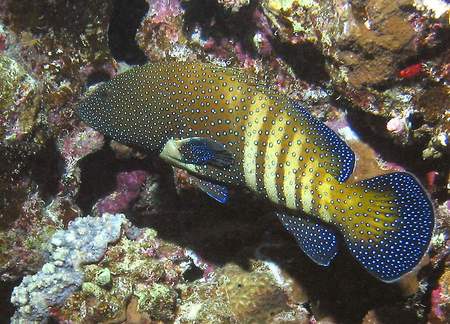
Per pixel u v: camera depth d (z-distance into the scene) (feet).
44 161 2.73
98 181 3.19
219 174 2.41
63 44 2.85
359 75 2.51
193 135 2.36
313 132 2.20
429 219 2.21
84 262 2.50
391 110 2.52
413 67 2.44
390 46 2.42
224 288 2.75
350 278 2.71
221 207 3.01
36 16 2.74
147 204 3.22
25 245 2.65
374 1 2.41
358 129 2.72
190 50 2.95
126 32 3.16
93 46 2.92
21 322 2.48
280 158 2.26
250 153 2.29
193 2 2.85
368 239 2.25
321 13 2.56
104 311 2.43
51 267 2.50
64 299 2.48
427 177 2.60
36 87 2.56
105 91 2.45
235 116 2.28
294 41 2.65
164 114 2.38
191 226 3.09
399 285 2.56
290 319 2.72
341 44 2.49
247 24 2.81
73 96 2.88
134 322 2.48
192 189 2.97
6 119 2.48
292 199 2.28
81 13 2.84
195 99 2.33
